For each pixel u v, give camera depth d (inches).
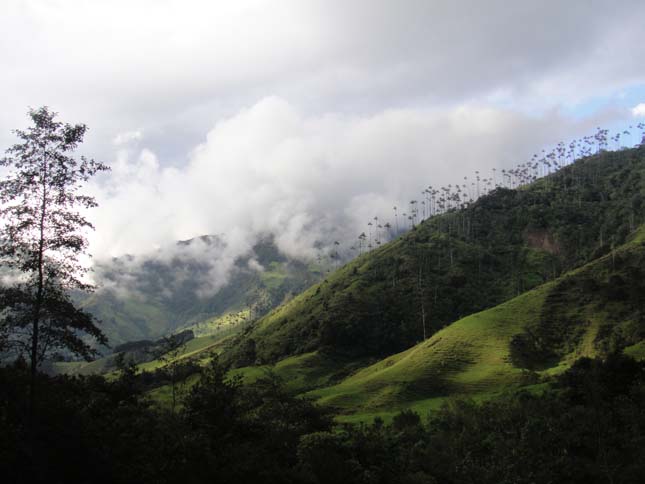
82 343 1348.4
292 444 2055.9
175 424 1749.5
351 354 7175.2
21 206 1270.9
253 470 1599.4
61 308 1300.4
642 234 7460.6
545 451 2458.2
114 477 1398.9
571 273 6476.4
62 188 1322.6
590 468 2343.8
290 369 6545.3
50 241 1290.6
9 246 1254.9
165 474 1441.9
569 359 4837.6
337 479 1847.9
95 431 1528.1
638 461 2289.6
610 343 4630.9
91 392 2108.8
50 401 1472.7
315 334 7642.7
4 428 1288.1
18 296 1253.7
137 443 1567.4
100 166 1376.7
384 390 4611.2
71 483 1341.0
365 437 2234.3
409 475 2117.4
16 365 1589.6
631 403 2822.3
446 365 4933.6
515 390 3900.1
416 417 3368.6
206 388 2004.2
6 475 1223.5
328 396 4643.2
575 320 5393.7
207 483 1501.0
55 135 1309.1
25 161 1289.4
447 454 2442.2
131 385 2456.9
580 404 3184.1
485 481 2268.7
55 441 1380.4
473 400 3686.0
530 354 4953.3
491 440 2733.8
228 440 1838.1
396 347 7288.4
